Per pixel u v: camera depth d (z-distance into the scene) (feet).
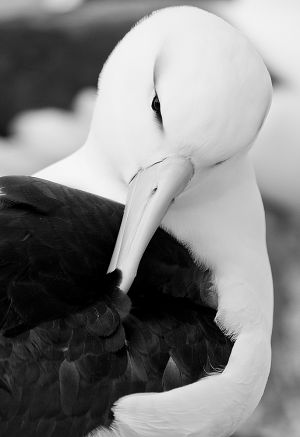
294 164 50.52
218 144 20.98
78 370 19.02
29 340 18.74
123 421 19.53
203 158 21.26
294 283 46.98
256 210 23.43
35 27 52.80
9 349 18.57
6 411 18.47
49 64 51.60
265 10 55.16
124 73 22.21
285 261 48.57
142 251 20.26
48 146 50.16
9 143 50.65
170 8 22.74
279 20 54.80
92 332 19.29
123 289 19.77
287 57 54.19
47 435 18.85
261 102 20.97
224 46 20.97
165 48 21.49
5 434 18.53
